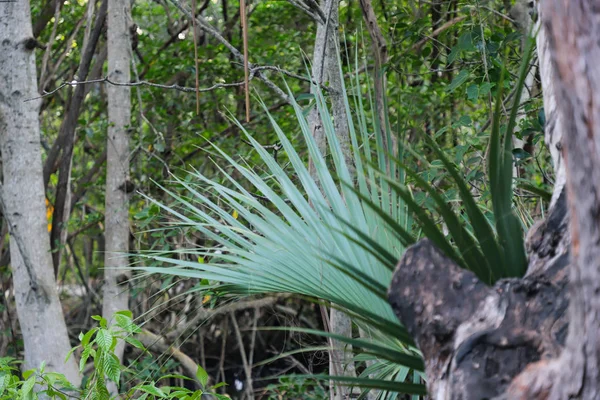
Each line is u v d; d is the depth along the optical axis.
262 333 7.71
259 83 6.82
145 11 7.83
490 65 4.15
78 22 6.44
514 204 2.93
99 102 7.59
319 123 3.67
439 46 5.24
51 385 3.28
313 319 6.92
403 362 1.74
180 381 6.65
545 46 1.94
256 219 2.19
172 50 7.18
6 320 6.81
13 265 5.02
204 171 7.09
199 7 6.99
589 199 1.23
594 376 1.29
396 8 5.80
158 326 6.49
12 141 4.95
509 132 1.67
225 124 7.00
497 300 1.57
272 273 2.07
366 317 1.83
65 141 6.26
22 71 4.95
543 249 1.67
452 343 1.57
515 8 4.44
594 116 1.20
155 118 7.05
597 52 1.20
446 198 3.21
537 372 1.43
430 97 5.64
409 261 1.65
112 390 5.52
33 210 4.98
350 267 1.73
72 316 8.36
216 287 2.27
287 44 6.87
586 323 1.28
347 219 2.07
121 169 5.70
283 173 2.27
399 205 2.15
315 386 5.96
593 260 1.24
